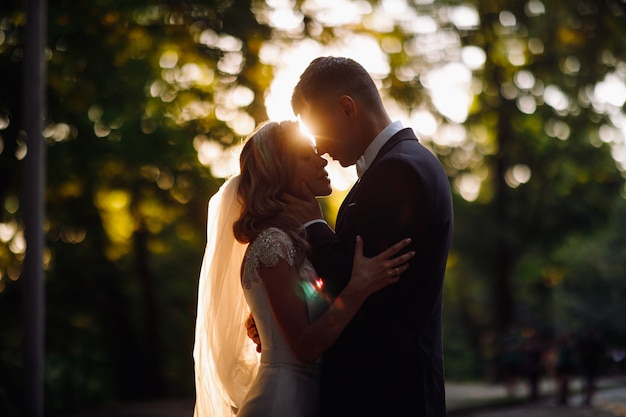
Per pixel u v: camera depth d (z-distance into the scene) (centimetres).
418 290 392
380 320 391
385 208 388
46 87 1656
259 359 444
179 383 3069
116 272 2634
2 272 2088
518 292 4481
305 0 1680
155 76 1780
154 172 2097
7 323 2228
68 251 2334
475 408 2073
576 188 3447
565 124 2612
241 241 421
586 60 1912
